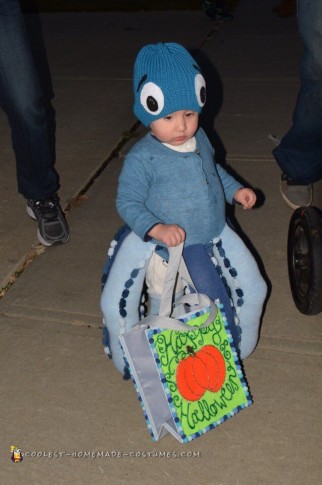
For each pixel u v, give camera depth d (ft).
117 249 7.34
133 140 12.70
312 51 9.06
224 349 7.09
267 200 10.79
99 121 13.53
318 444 7.12
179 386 6.86
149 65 6.77
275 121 13.14
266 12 19.70
